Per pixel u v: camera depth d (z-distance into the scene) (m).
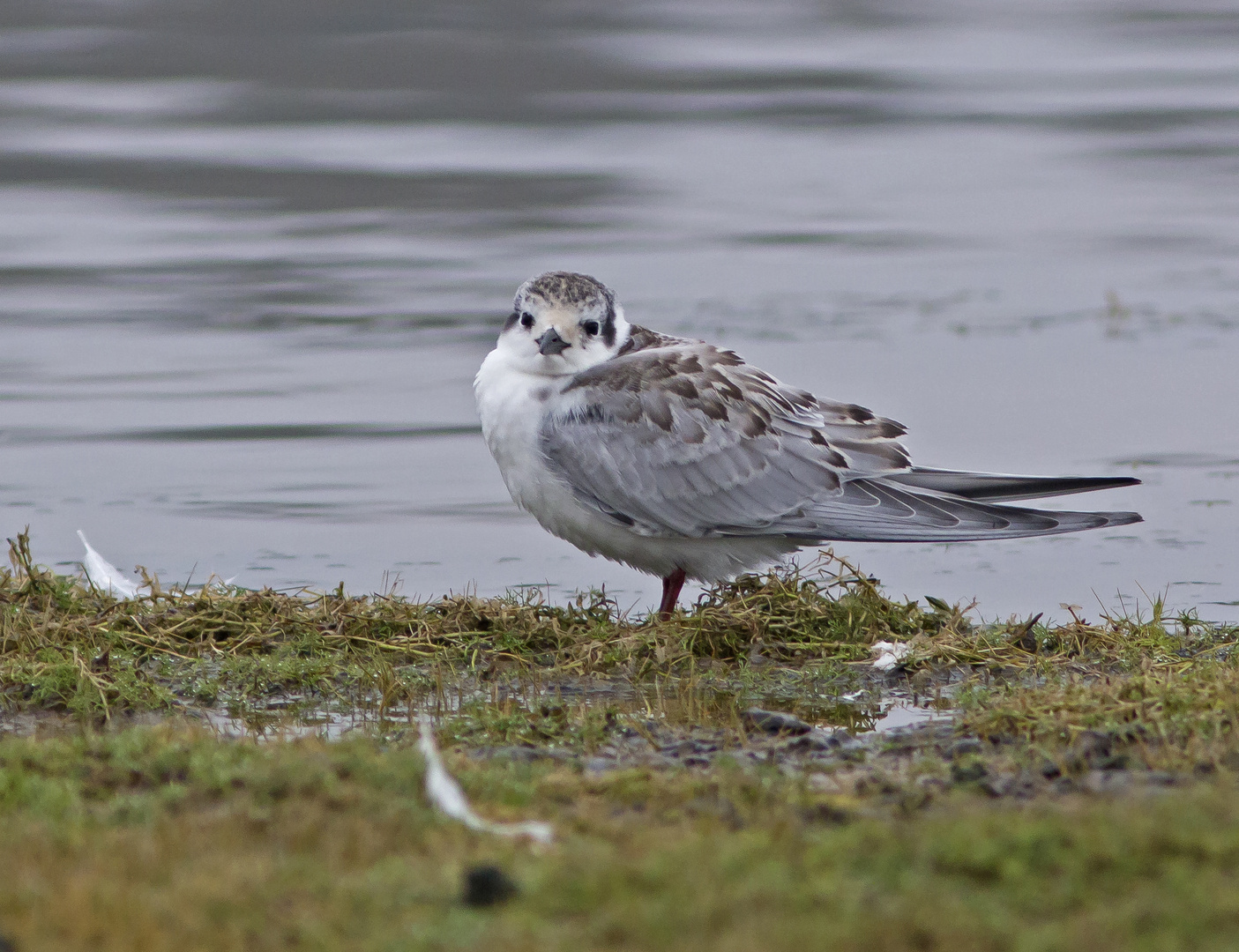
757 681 10.87
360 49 42.06
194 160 31.89
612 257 25.77
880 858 6.26
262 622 11.62
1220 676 9.55
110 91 37.44
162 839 6.62
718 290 24.02
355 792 7.29
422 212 28.48
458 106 36.66
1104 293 24.16
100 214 28.33
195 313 22.86
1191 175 31.42
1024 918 5.83
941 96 37.75
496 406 12.04
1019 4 48.94
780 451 12.00
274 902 6.06
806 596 12.05
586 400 11.87
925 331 22.09
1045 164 32.16
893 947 5.59
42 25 43.94
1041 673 10.84
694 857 6.29
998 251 26.42
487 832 6.89
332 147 33.06
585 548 12.44
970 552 14.86
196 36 43.09
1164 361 20.80
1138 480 12.02
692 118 35.56
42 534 14.90
